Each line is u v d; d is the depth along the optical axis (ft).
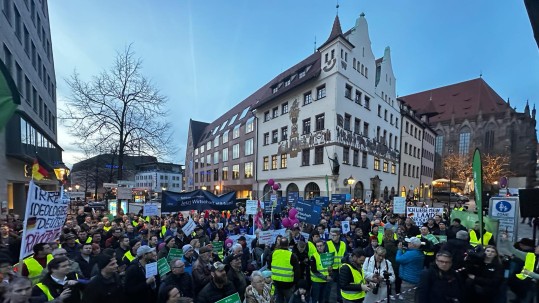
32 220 14.71
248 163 133.28
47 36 87.51
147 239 28.91
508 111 189.67
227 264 17.22
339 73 86.02
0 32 46.98
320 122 90.12
